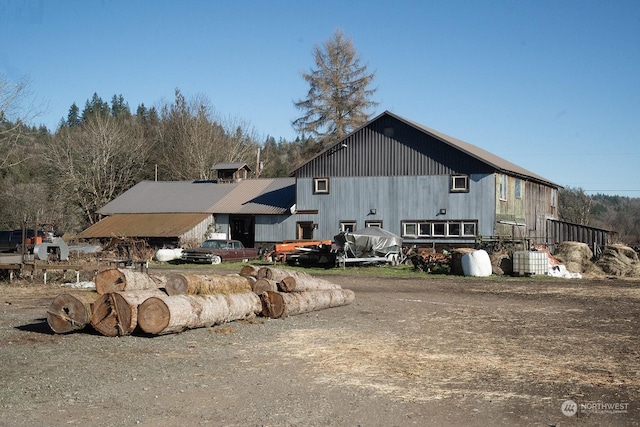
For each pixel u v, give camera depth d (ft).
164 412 25.07
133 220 151.12
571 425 23.61
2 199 190.70
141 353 36.76
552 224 151.74
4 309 56.03
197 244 142.61
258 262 124.06
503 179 126.93
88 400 26.73
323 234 133.28
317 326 47.62
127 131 216.95
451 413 25.04
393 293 72.18
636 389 28.76
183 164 216.95
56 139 206.18
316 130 203.31
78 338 41.55
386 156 128.77
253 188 158.92
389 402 26.58
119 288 45.80
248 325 47.91
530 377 30.99
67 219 201.98
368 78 203.00
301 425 23.53
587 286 81.05
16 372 31.76
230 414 24.82
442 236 123.54
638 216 315.78
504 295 70.08
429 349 38.24
